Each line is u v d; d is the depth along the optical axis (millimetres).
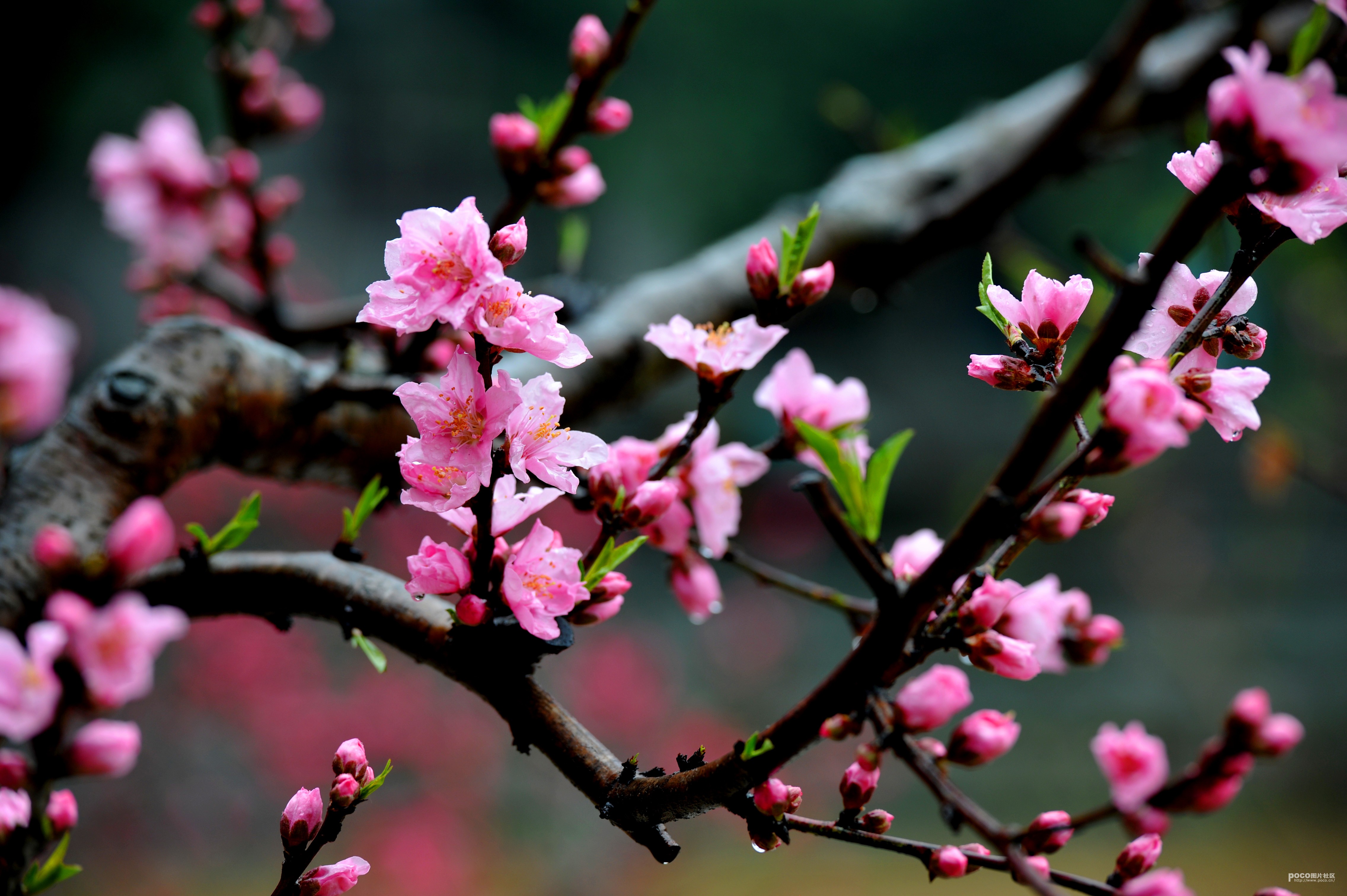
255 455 1688
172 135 2484
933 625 1492
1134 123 2629
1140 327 1460
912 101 13086
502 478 1501
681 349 1546
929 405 14836
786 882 5801
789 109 13086
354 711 5918
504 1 13133
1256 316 4277
